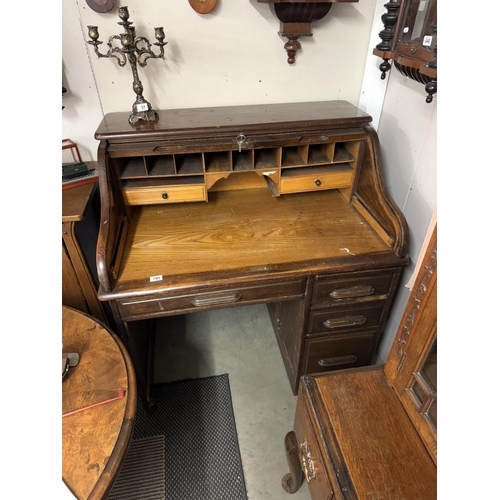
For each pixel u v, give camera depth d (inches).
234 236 48.6
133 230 49.6
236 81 54.1
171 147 44.5
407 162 50.6
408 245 47.8
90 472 27.4
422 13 38.4
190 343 70.7
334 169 52.6
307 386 35.8
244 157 51.3
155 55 46.0
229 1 48.0
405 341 32.4
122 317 43.3
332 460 29.9
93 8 45.2
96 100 52.1
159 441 54.7
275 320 69.7
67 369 34.8
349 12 51.5
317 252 45.9
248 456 53.2
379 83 53.9
